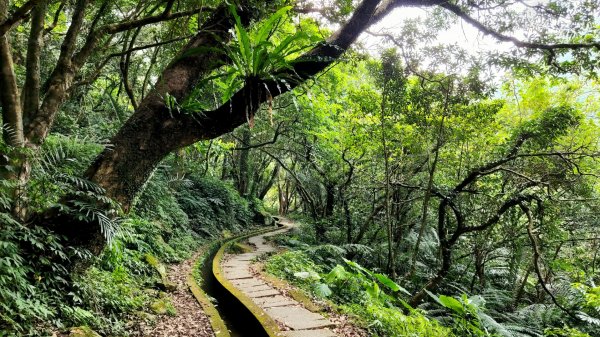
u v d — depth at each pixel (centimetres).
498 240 826
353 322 469
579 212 834
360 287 641
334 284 644
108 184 374
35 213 358
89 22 666
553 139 698
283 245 1273
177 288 606
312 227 1299
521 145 717
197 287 625
